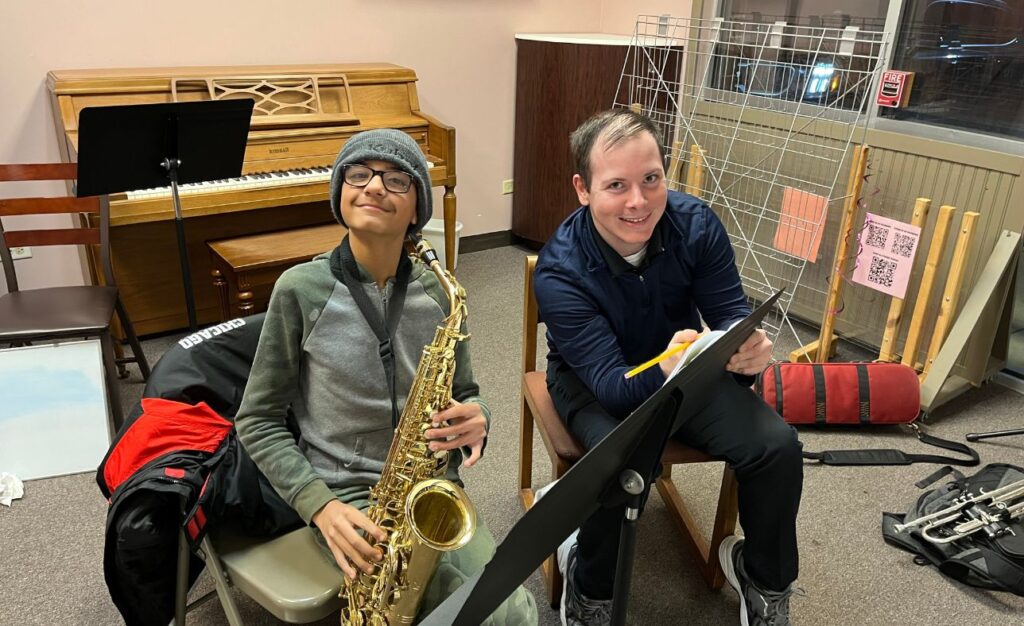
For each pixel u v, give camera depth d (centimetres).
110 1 276
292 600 117
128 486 121
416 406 125
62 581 175
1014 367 276
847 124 281
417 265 133
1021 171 235
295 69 297
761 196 320
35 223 290
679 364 110
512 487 211
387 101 314
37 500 202
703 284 159
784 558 147
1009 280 244
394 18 339
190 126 213
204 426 136
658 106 351
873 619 170
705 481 218
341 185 122
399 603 118
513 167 401
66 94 252
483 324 311
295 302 123
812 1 295
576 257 150
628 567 116
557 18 389
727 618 170
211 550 127
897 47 272
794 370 240
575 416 157
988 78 249
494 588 98
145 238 280
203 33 298
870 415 238
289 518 133
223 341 149
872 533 198
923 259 270
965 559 180
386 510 124
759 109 310
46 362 216
